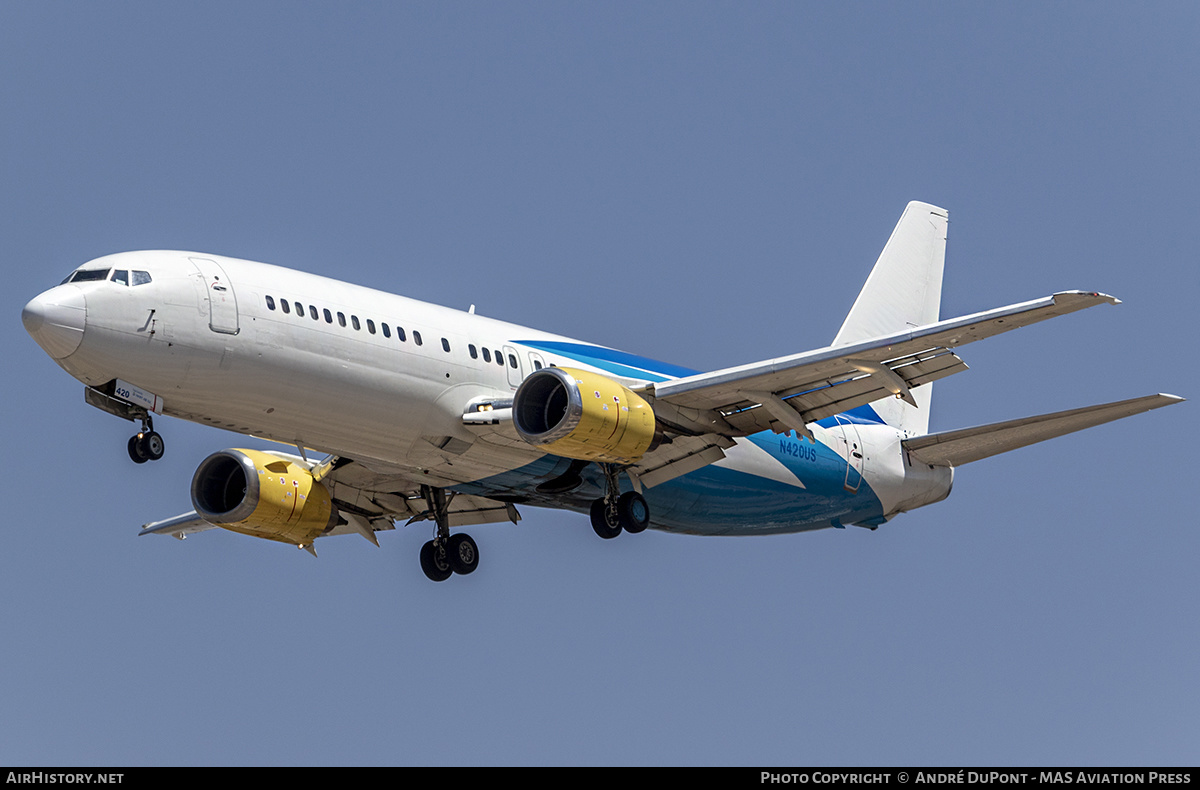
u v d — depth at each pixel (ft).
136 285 218.18
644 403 246.68
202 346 221.25
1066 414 279.90
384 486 288.10
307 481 275.39
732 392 252.83
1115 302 209.46
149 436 227.20
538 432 244.83
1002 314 219.00
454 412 249.34
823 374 247.91
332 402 236.43
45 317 209.56
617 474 265.95
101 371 216.54
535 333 276.21
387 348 240.73
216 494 278.87
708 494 288.51
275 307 229.66
